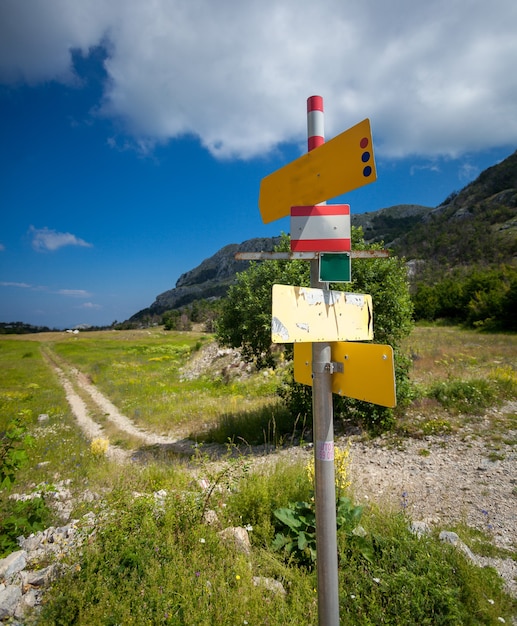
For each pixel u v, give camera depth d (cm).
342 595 278
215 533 348
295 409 859
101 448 878
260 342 913
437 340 2073
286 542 346
